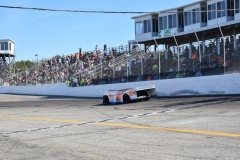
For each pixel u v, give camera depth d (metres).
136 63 31.42
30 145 10.12
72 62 43.97
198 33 33.94
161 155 7.92
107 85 34.56
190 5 35.72
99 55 40.28
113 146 9.27
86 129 12.66
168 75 28.42
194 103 19.14
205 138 9.48
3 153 9.16
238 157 7.34
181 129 11.23
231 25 30.55
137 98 23.69
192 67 26.66
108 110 19.58
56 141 10.56
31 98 40.69
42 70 48.19
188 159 7.42
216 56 25.17
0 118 18.69
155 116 15.06
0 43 61.91
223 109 15.44
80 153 8.66
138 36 41.94
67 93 41.28
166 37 37.31
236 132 10.07
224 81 23.69
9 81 54.72
